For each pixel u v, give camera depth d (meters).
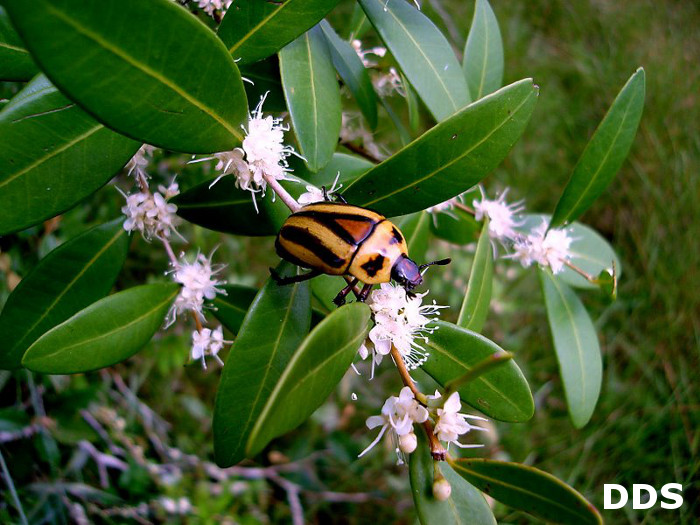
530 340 0.22
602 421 0.21
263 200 0.08
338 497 0.18
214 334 0.08
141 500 0.15
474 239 0.11
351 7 0.21
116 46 0.05
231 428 0.07
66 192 0.07
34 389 0.14
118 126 0.06
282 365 0.07
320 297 0.08
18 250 0.14
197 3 0.10
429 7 0.22
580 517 0.06
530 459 0.20
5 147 0.07
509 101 0.07
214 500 0.16
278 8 0.07
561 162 0.26
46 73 0.05
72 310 0.09
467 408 0.20
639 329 0.23
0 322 0.08
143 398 0.18
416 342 0.08
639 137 0.26
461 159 0.07
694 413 0.21
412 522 0.18
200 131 0.06
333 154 0.09
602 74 0.27
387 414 0.07
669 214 0.24
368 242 0.07
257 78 0.09
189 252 0.18
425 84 0.09
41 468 0.14
